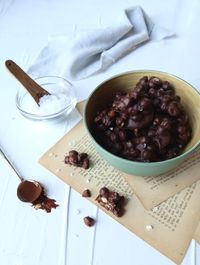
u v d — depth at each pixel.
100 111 0.46
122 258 0.36
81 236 0.38
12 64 0.50
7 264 0.37
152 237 0.37
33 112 0.51
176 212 0.39
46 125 0.51
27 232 0.39
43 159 0.46
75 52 0.59
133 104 0.40
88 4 0.74
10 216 0.41
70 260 0.37
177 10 0.69
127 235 0.38
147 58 0.59
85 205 0.41
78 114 0.52
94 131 0.43
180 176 0.42
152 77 0.45
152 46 0.61
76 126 0.50
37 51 0.64
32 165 0.46
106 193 0.40
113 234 0.38
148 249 0.36
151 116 0.40
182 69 0.56
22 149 0.48
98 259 0.36
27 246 0.38
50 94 0.53
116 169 0.43
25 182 0.43
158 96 0.42
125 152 0.41
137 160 0.41
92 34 0.60
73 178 0.43
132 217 0.39
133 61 0.59
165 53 0.60
